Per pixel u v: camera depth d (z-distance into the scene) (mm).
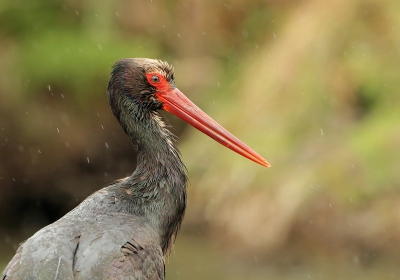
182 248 15516
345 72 16234
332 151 15617
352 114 16203
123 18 18656
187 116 8281
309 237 14938
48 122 17516
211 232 15648
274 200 15258
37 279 6098
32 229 17531
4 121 17250
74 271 6258
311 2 17281
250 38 18453
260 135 15875
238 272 14141
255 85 16531
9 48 17719
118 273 6367
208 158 16312
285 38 16922
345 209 15023
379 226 14766
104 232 6680
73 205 17891
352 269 14180
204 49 18781
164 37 18859
